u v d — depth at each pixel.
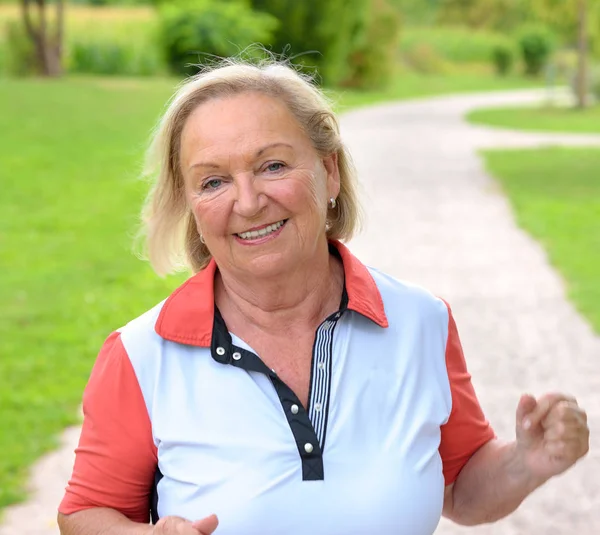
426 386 1.97
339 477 1.85
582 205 12.66
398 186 14.52
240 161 1.87
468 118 27.30
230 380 1.89
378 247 10.16
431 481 1.92
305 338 1.98
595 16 32.16
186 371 1.91
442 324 2.06
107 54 34.62
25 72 32.19
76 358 6.74
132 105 24.66
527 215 11.92
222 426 1.86
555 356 6.58
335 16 33.03
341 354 1.95
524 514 4.43
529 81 53.66
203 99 1.93
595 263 9.25
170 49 31.75
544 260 9.48
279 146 1.88
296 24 32.69
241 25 31.17
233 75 1.93
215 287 2.02
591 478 4.75
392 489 1.86
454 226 11.32
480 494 2.07
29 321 7.70
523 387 6.02
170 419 1.87
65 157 16.97
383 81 38.41
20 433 5.36
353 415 1.89
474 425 2.07
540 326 7.27
